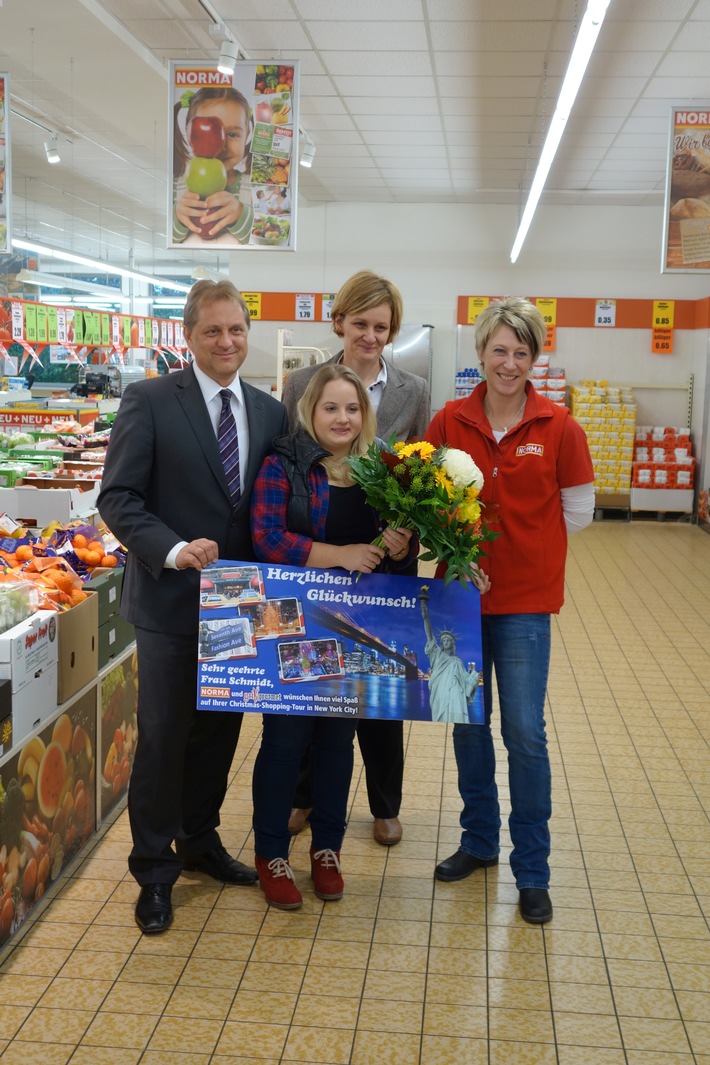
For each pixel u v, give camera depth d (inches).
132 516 106.6
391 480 104.3
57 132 426.0
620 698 204.5
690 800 152.3
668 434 485.7
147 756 112.9
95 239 816.9
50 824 120.2
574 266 520.4
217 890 123.0
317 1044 93.4
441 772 162.9
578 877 127.3
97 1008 98.3
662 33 268.5
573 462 115.8
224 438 112.2
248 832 138.7
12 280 706.2
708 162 303.1
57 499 189.5
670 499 480.7
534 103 337.1
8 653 107.5
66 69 321.4
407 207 526.0
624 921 116.5
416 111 350.9
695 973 106.1
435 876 126.1
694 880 126.9
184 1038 94.0
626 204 510.6
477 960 107.9
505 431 117.6
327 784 119.6
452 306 529.3
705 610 289.1
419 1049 93.0
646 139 382.9
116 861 128.7
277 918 116.0
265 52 294.5
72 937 110.9
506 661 117.2
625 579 336.8
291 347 363.6
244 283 538.9
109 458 110.5
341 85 322.7
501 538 115.3
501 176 454.6
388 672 110.2
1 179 285.3
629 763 167.6
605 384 485.1
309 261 534.3
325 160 428.5
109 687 140.4
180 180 266.5
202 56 318.0
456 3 251.3
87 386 525.0
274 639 109.7
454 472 104.0
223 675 109.3
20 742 110.5
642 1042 94.7
